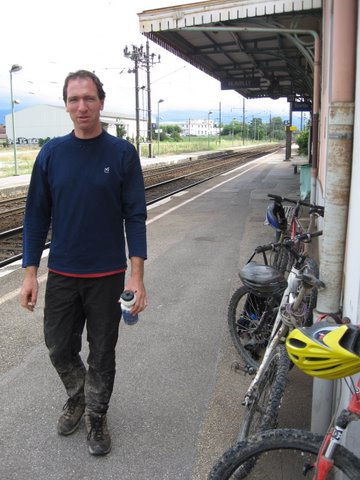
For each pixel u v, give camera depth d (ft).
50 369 13.89
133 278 9.64
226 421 11.48
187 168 106.63
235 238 31.35
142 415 11.73
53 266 9.92
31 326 16.99
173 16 31.65
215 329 16.72
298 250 14.38
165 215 41.16
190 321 17.46
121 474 9.72
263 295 11.16
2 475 9.66
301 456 6.84
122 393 12.69
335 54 8.66
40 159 9.66
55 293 9.98
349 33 8.45
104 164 9.42
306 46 35.53
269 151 217.97
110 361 10.25
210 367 14.06
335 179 8.87
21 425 11.25
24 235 10.05
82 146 9.40
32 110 323.37
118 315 10.15
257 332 13.25
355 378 7.41
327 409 9.42
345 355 5.40
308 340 5.71
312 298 11.38
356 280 7.75
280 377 9.48
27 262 9.93
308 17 32.71
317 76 34.19
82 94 8.99
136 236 9.73
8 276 23.26
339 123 8.71
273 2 29.04
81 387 10.84
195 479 9.59
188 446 10.60
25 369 13.89
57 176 9.48
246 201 49.42
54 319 10.12
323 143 26.86
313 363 5.63
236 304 13.93
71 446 10.52
